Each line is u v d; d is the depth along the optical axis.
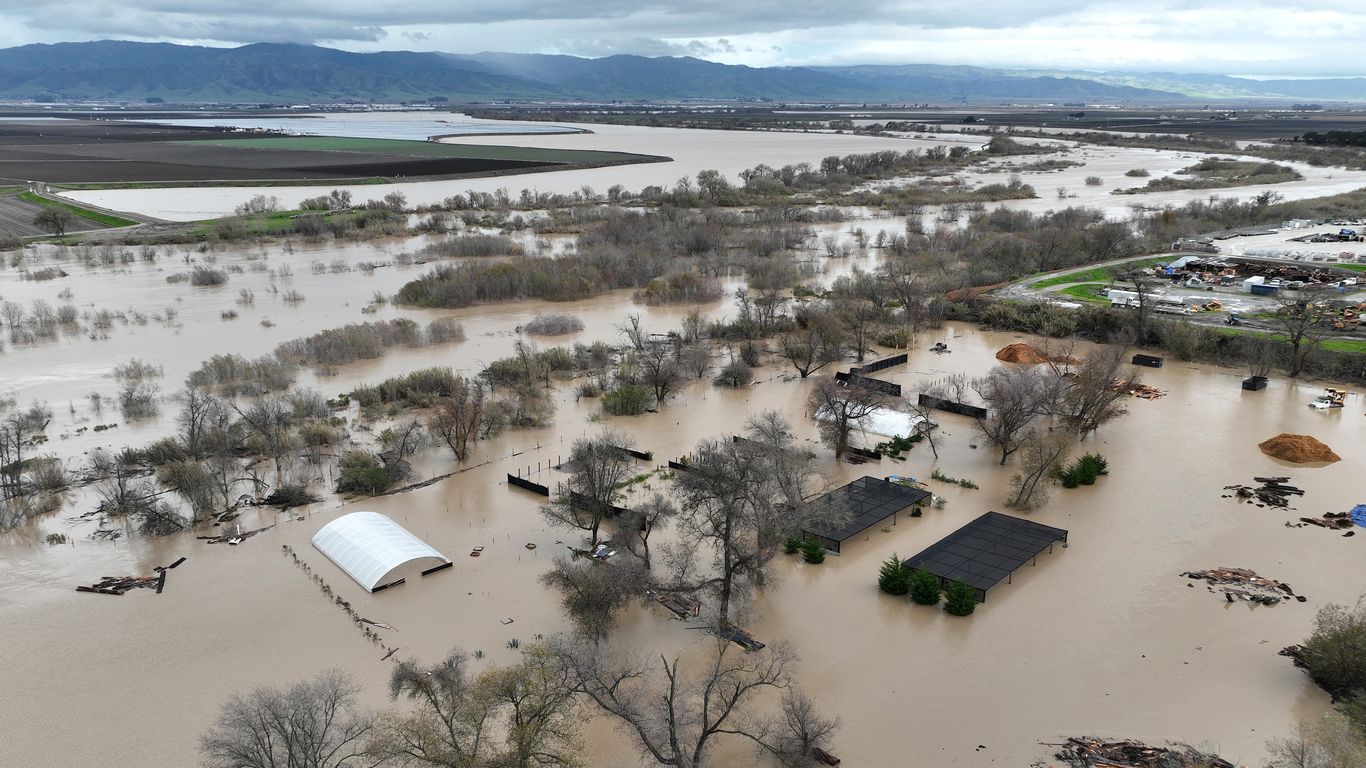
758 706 49.00
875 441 87.81
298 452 84.94
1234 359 114.44
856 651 53.91
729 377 106.44
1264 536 67.50
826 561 65.12
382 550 63.31
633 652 53.84
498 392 103.44
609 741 46.69
